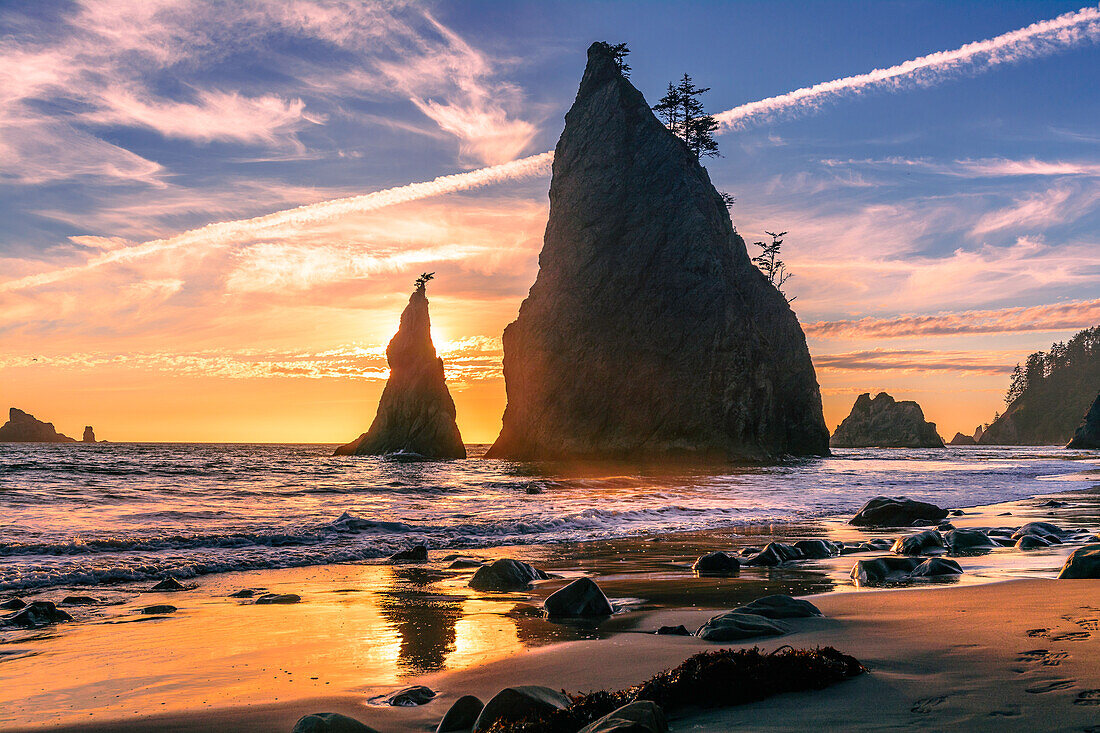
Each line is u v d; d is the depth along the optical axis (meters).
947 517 23.22
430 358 105.94
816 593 10.41
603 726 3.92
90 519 20.72
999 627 6.67
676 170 97.94
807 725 4.20
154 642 7.86
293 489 33.97
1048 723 3.96
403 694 5.62
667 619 8.79
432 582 12.27
